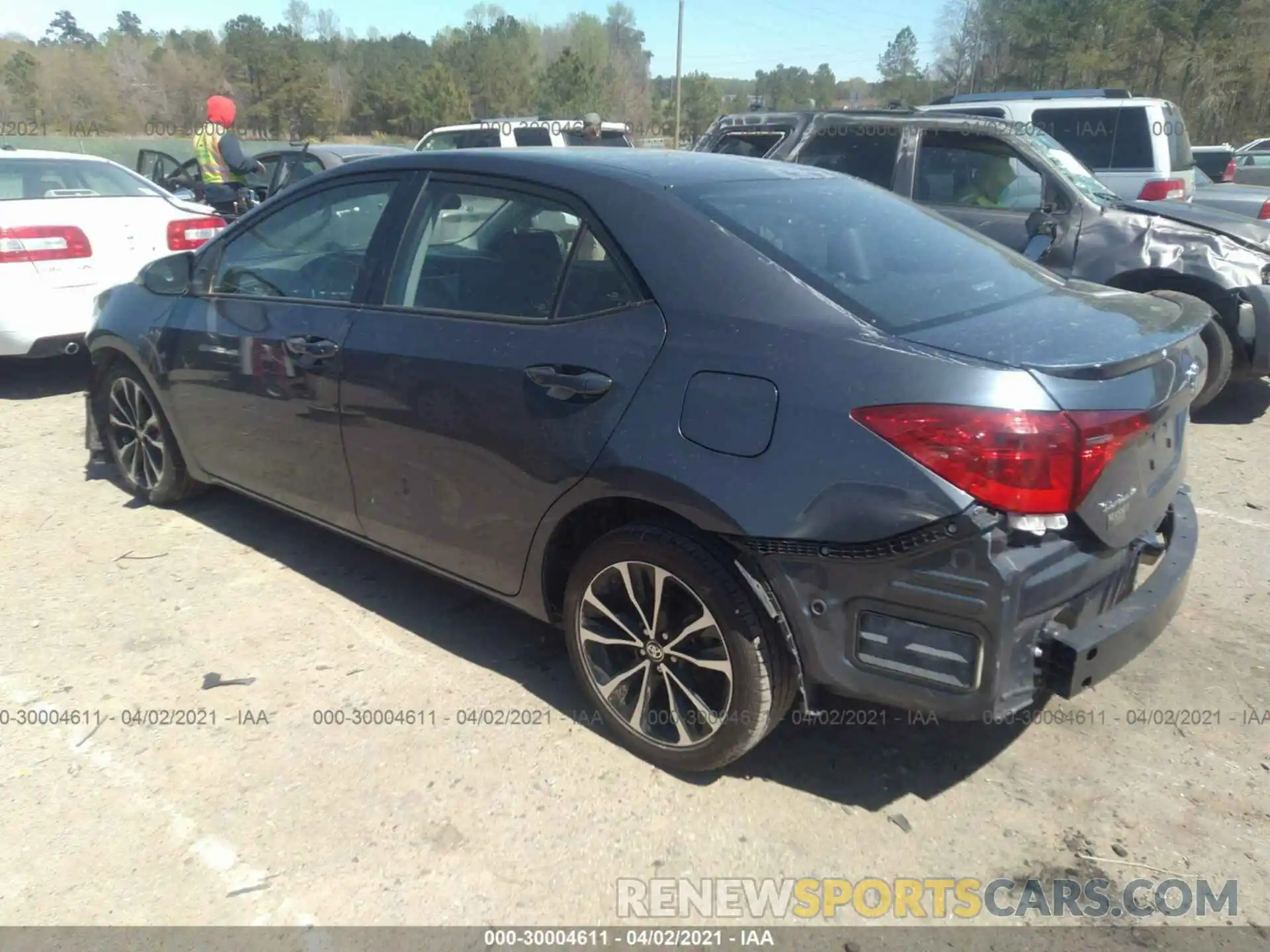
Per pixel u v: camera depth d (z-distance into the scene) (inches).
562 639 149.6
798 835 110.0
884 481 95.9
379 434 139.3
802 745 125.4
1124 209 252.4
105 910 99.4
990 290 121.0
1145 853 107.4
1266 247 242.8
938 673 97.6
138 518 191.8
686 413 107.7
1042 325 107.4
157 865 105.2
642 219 118.6
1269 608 158.9
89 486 208.7
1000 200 262.4
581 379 115.1
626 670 122.0
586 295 120.6
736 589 107.4
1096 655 99.4
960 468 92.7
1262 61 1700.3
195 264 173.5
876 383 98.1
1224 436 248.5
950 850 108.0
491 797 115.3
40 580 166.1
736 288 110.1
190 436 177.5
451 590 164.2
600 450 113.5
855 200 138.3
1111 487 99.8
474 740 125.3
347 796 115.3
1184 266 240.2
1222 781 118.6
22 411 262.8
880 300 109.5
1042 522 93.7
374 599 161.2
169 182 492.4
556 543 125.3
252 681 137.8
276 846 107.9
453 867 105.1
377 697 134.4
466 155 139.3
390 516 143.4
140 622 153.2
